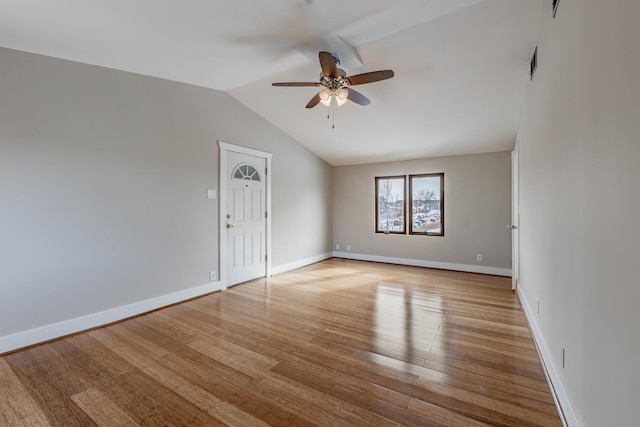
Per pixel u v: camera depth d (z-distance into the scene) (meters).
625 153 1.01
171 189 3.43
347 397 1.81
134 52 2.59
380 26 2.37
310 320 3.00
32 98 2.43
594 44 1.29
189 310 3.29
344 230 6.50
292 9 2.08
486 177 5.02
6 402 1.77
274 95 3.97
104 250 2.87
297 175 5.46
